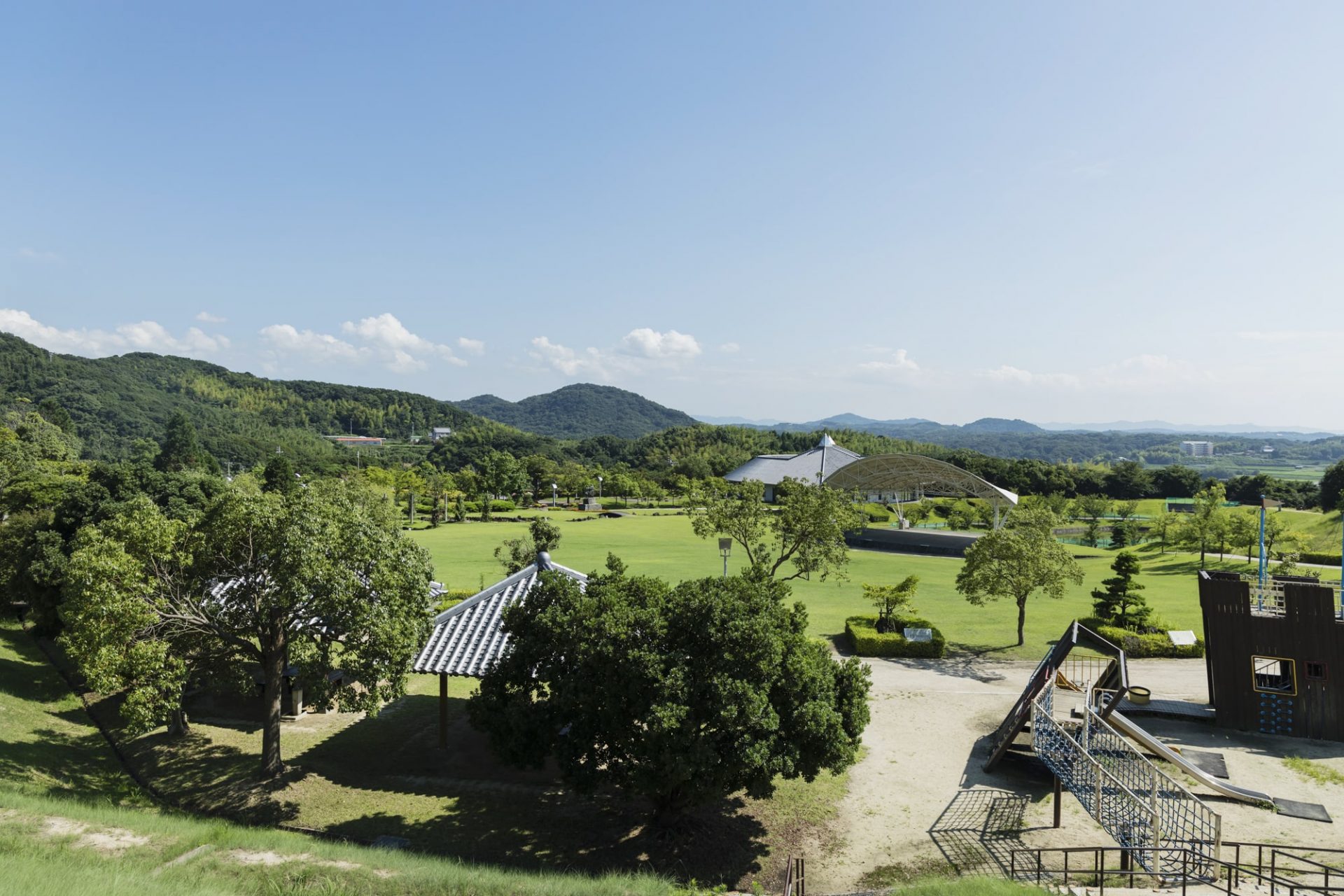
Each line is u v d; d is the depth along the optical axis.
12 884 12.48
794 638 21.00
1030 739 26.11
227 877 16.02
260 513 23.25
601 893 15.89
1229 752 26.98
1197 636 39.97
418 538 90.81
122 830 18.23
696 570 65.62
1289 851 19.67
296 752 27.27
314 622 23.97
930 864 19.64
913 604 52.22
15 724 27.92
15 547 42.53
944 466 94.94
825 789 24.03
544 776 25.34
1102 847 20.31
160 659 22.17
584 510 140.38
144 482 48.06
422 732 29.25
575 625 20.67
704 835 21.12
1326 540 77.00
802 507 41.78
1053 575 39.75
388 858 17.86
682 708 18.41
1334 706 27.98
